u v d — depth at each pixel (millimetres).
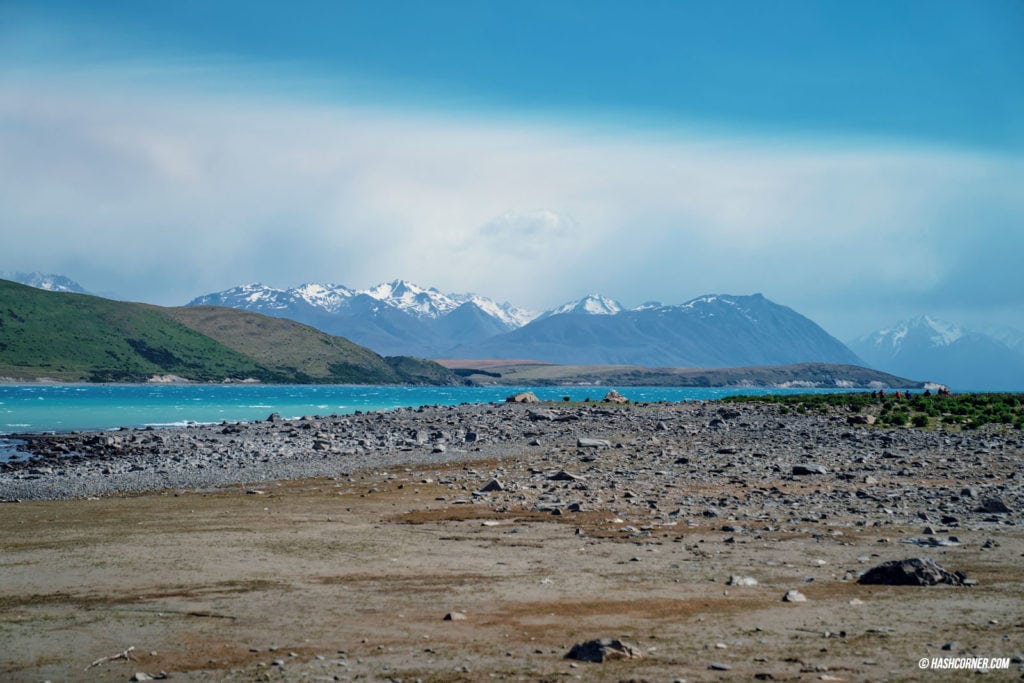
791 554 20266
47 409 130750
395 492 33062
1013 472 35312
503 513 27234
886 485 31984
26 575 19000
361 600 16672
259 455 49719
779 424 59594
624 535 23078
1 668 12898
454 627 14773
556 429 60031
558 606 16047
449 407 88938
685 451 44781
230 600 16766
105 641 14227
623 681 11734
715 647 13234
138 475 41875
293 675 12359
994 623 14117
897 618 14562
